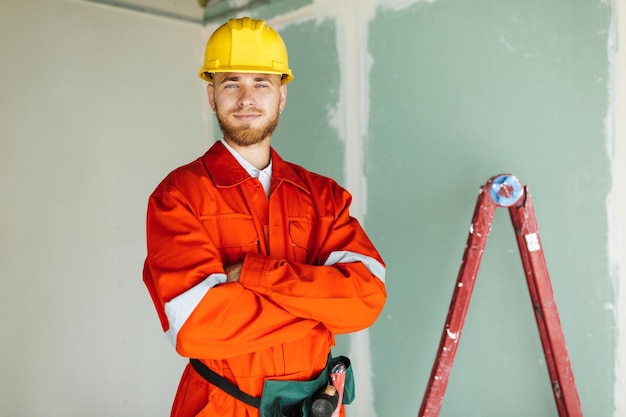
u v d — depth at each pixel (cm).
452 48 228
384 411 259
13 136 279
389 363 256
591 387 200
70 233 296
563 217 203
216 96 168
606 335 195
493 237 220
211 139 341
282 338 150
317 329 163
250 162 172
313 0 274
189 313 144
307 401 156
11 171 278
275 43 171
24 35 281
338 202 178
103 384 307
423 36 236
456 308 189
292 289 150
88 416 302
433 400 192
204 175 166
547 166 205
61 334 294
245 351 148
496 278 221
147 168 321
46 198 288
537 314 188
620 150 189
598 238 195
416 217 242
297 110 286
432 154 236
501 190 183
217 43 169
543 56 204
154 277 151
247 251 162
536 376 212
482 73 220
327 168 275
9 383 280
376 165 255
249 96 164
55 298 291
